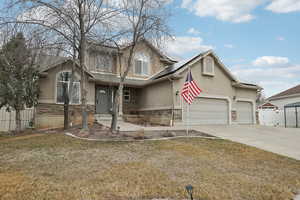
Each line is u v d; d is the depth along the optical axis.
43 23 10.61
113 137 10.30
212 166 6.53
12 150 7.93
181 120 16.38
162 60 21.30
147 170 5.85
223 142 10.25
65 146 8.48
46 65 15.05
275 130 15.51
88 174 5.44
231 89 19.27
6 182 4.77
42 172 5.54
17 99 12.67
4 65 12.05
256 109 21.09
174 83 16.45
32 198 4.01
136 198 4.21
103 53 14.00
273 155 8.36
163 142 9.53
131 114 20.33
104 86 19.17
